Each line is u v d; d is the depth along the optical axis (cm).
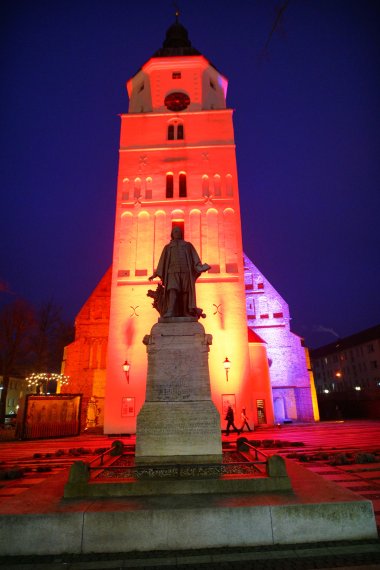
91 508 495
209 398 737
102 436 2277
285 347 3278
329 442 1573
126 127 2891
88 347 3166
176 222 2689
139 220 2642
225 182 2727
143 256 2550
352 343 6669
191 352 775
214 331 2366
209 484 569
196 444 689
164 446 690
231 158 2792
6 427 2178
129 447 1012
